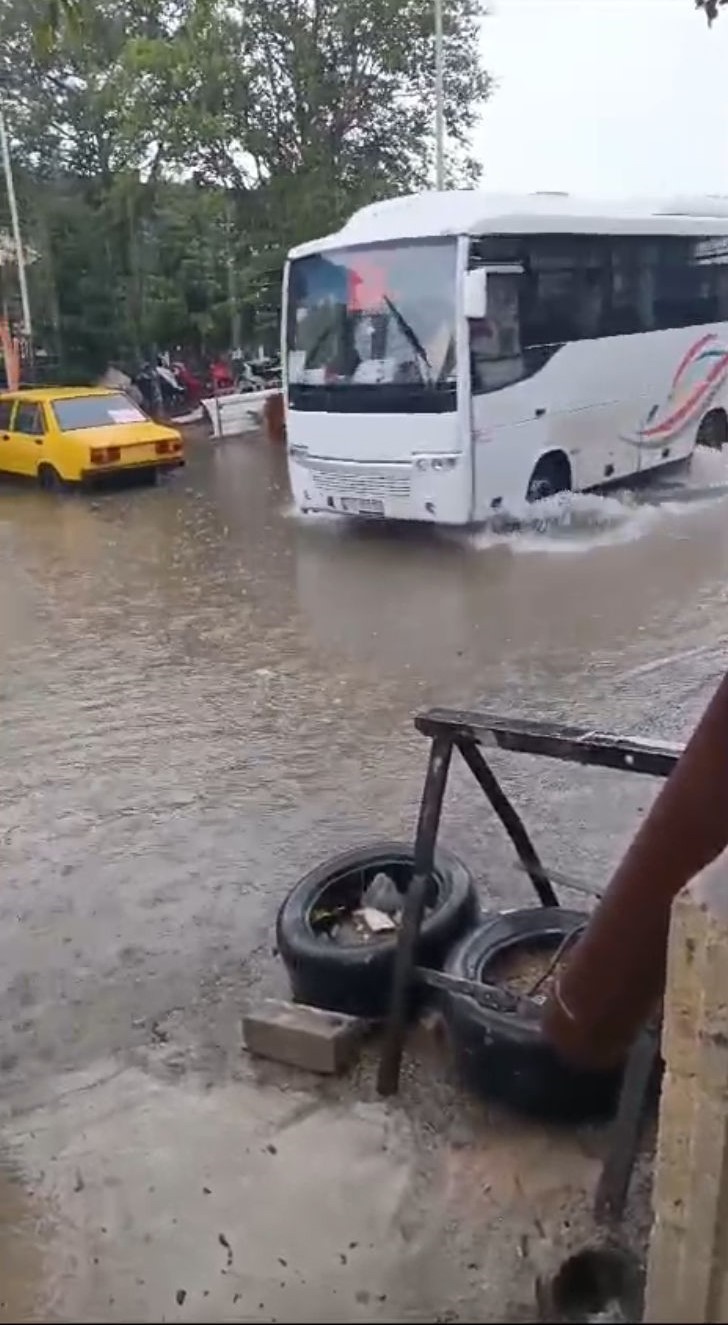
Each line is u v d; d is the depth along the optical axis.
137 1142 3.87
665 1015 2.80
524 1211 3.44
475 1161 3.67
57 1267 3.34
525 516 12.91
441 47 23.39
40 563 13.08
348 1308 3.08
